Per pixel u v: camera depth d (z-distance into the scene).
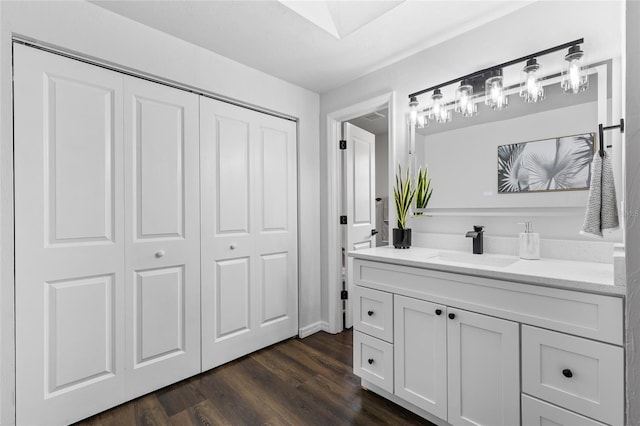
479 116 1.84
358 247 3.04
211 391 1.88
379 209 4.57
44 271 1.51
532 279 1.19
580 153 1.50
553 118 1.58
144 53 1.81
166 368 1.92
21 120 1.45
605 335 1.05
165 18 1.76
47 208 1.52
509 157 1.73
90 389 1.65
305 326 2.76
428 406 1.54
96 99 1.67
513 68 1.71
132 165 1.79
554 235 1.60
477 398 1.37
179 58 1.96
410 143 2.17
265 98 2.44
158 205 1.89
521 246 1.61
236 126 2.29
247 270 2.37
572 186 1.53
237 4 1.65
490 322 1.32
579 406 1.10
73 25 1.57
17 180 1.44
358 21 1.86
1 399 1.40
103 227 1.68
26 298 1.46
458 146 1.93
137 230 1.81
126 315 1.77
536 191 1.64
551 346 1.17
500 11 1.71
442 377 1.49
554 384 1.16
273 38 1.97
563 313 1.14
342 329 2.90
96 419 1.63
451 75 1.97
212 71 2.12
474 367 1.38
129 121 1.78
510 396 1.27
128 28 1.75
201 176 2.09
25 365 1.46
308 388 1.92
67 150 1.57
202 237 2.09
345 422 1.60
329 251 2.81
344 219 2.89
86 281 1.64
